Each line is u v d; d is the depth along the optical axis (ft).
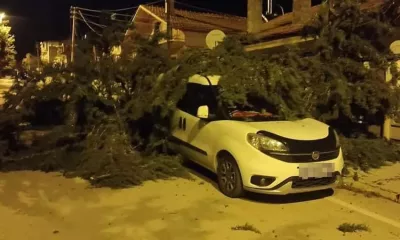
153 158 27.09
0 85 42.60
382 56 32.81
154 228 18.25
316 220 19.44
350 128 34.58
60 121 34.99
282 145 20.72
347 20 33.50
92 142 27.76
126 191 23.45
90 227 18.35
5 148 28.99
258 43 46.55
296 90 26.94
